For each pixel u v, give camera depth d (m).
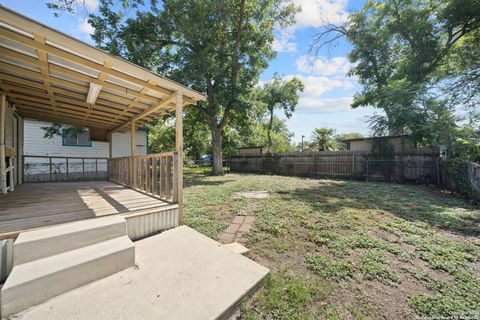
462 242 2.59
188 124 13.94
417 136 8.05
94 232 1.97
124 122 5.95
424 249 2.41
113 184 5.96
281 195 5.60
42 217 2.34
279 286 1.78
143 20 9.30
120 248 1.86
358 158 9.62
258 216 3.68
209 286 1.65
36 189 4.80
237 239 2.73
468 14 7.95
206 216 3.70
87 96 3.71
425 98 7.95
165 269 1.87
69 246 1.82
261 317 1.47
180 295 1.53
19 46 2.25
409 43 10.35
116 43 8.86
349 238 2.71
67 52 2.29
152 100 3.78
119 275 1.76
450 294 1.65
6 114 4.13
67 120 5.94
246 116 11.70
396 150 9.04
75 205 3.02
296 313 1.49
